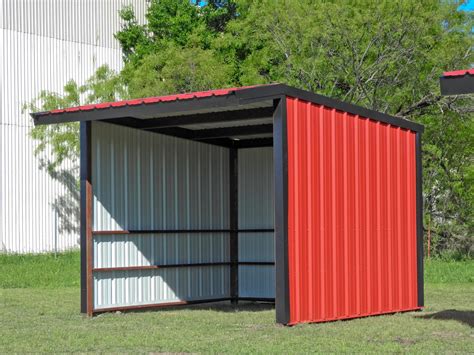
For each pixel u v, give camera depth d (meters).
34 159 30.00
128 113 12.27
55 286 19.23
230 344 9.55
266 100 11.30
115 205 13.45
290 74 30.02
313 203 11.88
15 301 15.27
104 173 13.27
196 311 13.86
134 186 13.83
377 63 28.75
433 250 28.84
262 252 15.75
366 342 9.85
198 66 31.23
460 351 9.20
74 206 31.22
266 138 15.77
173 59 30.95
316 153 12.02
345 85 30.88
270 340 9.91
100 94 28.95
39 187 30.11
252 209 15.91
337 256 12.34
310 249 11.75
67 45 31.47
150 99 12.02
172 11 36.34
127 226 13.65
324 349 9.20
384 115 13.77
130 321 12.07
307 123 11.85
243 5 34.00
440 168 29.95
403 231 14.26
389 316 13.15
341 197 12.54
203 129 15.00
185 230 14.80
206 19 38.59
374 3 29.25
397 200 14.13
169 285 14.48
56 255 28.17
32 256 27.83
